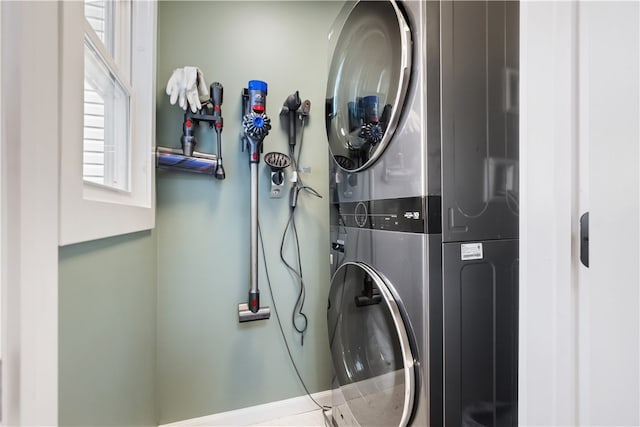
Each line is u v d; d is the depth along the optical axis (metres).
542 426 0.39
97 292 0.61
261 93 1.34
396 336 0.81
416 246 0.78
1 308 0.34
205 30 1.41
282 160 1.43
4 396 0.34
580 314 0.35
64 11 0.44
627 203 0.29
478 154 0.81
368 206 1.01
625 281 0.30
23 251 0.36
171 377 1.34
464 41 0.81
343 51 1.19
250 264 1.40
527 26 0.42
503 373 0.81
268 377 1.48
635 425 0.29
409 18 0.81
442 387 0.76
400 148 0.84
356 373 1.06
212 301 1.41
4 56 0.35
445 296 0.77
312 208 1.58
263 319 1.41
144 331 1.06
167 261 1.34
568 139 0.36
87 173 0.74
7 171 0.35
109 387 0.68
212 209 1.41
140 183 1.10
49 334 0.40
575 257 0.35
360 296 1.02
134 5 1.10
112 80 0.89
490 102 0.83
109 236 0.64
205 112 1.35
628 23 0.29
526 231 0.42
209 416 1.39
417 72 0.78
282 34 1.54
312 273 1.57
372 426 0.95
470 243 0.79
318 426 1.42
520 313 0.44
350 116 1.12
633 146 0.29
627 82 0.29
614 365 0.31
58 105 0.43
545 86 0.39
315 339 1.57
